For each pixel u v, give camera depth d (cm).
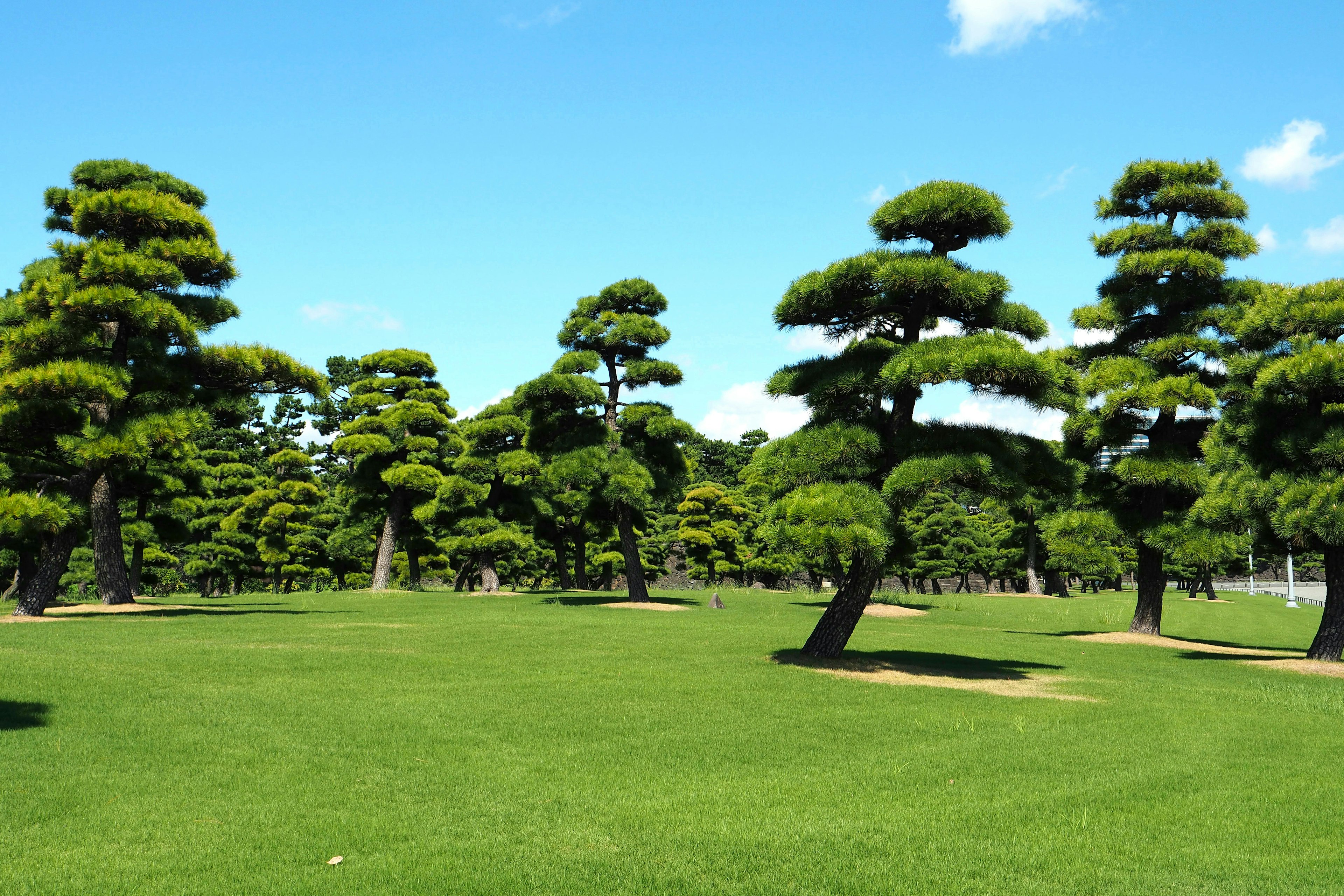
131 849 709
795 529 1695
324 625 2419
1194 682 1878
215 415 2920
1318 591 7956
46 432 2480
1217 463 2334
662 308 3738
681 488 3828
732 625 2747
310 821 788
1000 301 1920
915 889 669
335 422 7756
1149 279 2855
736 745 1116
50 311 2377
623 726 1202
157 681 1419
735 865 710
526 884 661
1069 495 2064
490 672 1641
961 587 8444
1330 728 1341
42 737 1033
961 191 1862
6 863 672
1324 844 786
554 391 3441
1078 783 972
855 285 1833
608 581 6384
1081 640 2789
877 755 1084
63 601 3581
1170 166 2847
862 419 1964
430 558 5491
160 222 2503
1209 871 717
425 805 844
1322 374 2041
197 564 5584
